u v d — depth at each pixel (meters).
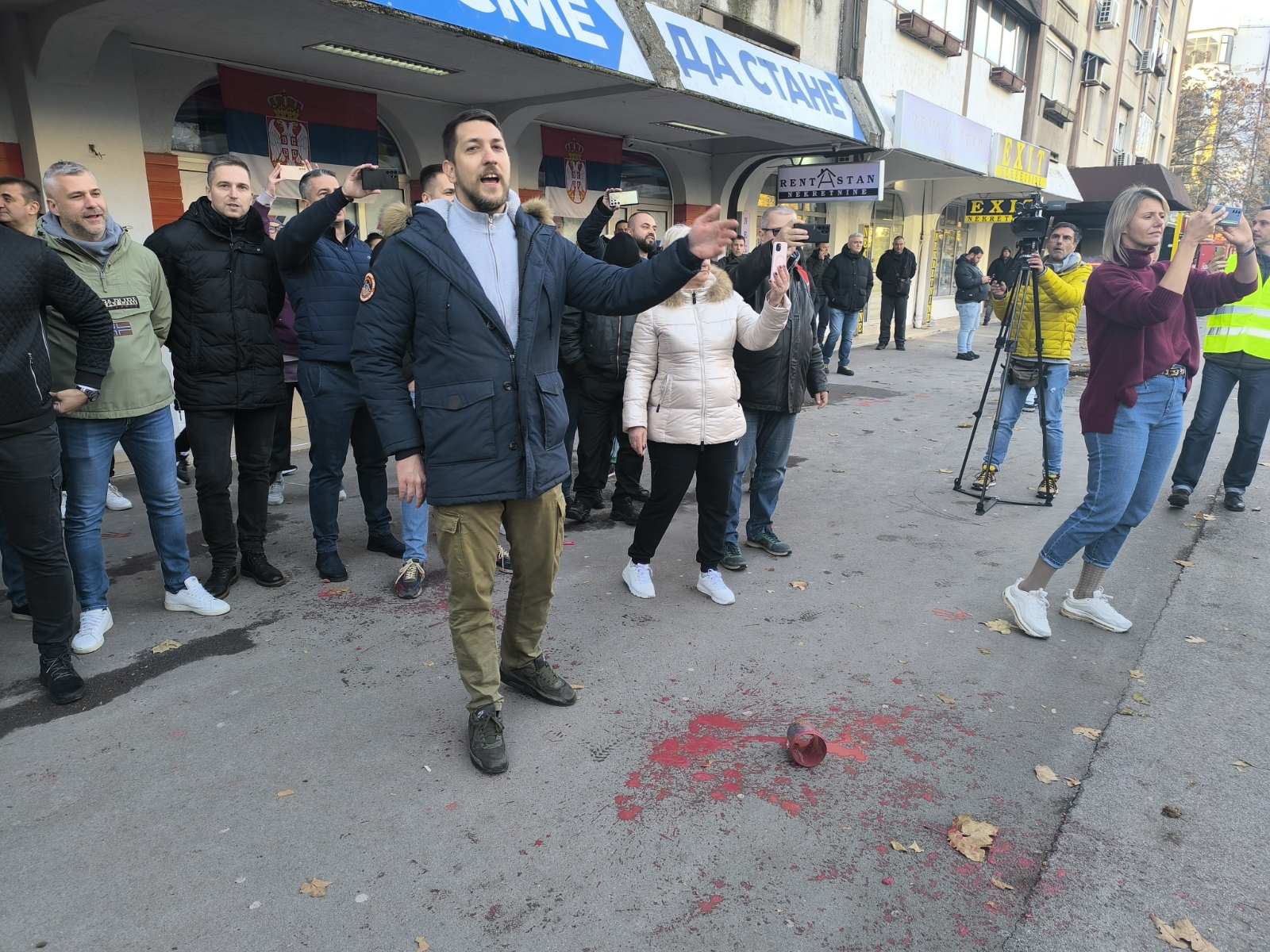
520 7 5.82
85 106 5.40
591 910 2.12
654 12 7.39
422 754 2.75
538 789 2.59
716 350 3.67
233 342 3.65
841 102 10.21
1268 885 2.24
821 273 10.70
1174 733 2.94
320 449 3.99
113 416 3.29
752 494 4.61
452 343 2.46
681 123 9.14
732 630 3.69
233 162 3.54
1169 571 4.42
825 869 2.28
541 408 2.56
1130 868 2.29
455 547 2.54
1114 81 25.25
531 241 2.54
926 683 3.26
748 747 2.82
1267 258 5.01
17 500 2.80
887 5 12.47
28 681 3.15
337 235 3.98
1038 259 5.10
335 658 3.38
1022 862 2.31
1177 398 3.49
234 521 4.89
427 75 6.77
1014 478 6.26
